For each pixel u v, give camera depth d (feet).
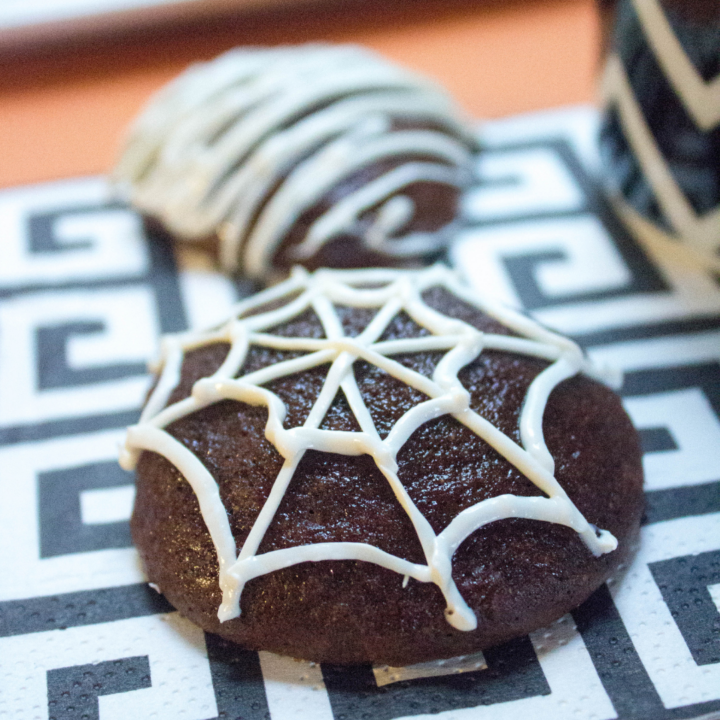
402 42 1.29
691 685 0.78
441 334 0.83
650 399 0.93
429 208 1.03
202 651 0.81
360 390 0.81
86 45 1.25
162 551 0.81
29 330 0.99
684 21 0.93
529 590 0.78
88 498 0.89
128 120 1.18
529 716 0.77
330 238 1.00
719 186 0.97
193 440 0.82
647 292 1.00
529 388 0.82
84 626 0.82
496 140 1.14
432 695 0.78
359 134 1.02
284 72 1.06
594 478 0.81
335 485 0.79
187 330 0.99
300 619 0.78
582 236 1.05
